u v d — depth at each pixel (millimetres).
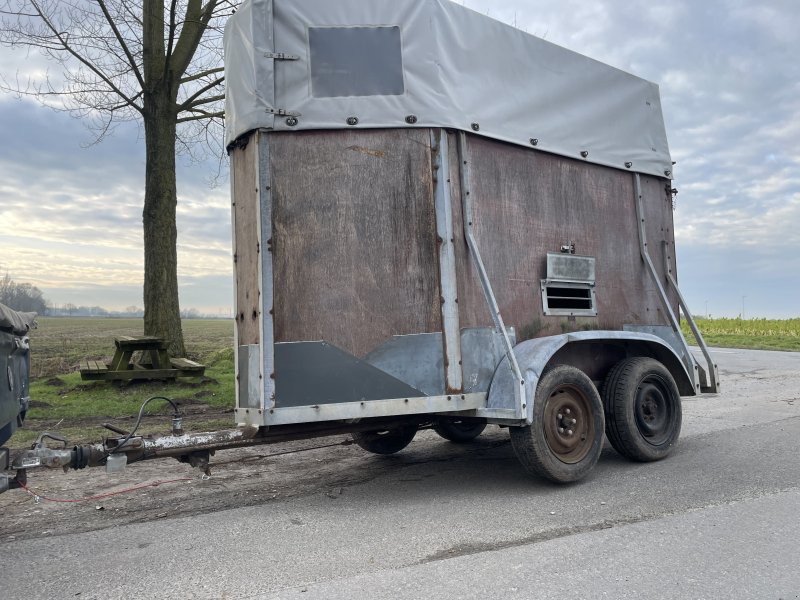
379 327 4746
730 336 28781
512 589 3062
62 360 14414
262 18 4734
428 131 4996
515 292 5410
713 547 3561
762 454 5945
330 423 5008
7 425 3875
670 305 6695
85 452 4043
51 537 4125
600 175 6363
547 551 3562
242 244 4844
